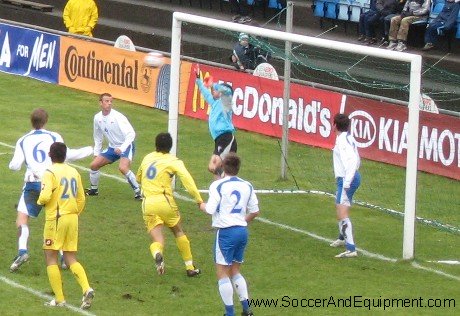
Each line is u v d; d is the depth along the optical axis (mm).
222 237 18000
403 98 36750
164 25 49750
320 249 23203
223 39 46062
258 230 24672
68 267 20047
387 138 31266
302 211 26672
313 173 30703
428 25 39938
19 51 44188
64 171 18469
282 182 29797
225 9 49438
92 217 25047
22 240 20469
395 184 29562
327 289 20234
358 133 32062
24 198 20828
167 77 38125
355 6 43844
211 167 26062
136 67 39312
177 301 19297
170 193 20406
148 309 18719
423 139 30297
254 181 29875
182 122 36656
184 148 33375
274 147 33781
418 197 28203
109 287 19938
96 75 41031
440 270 21781
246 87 35406
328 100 32781
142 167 20516
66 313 18125
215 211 17984
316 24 46094
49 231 18312
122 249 22547
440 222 26078
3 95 40469
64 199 18328
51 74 42906
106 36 50125
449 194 28484
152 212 20266
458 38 39781
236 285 18203
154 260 21297
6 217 24703
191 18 27203
